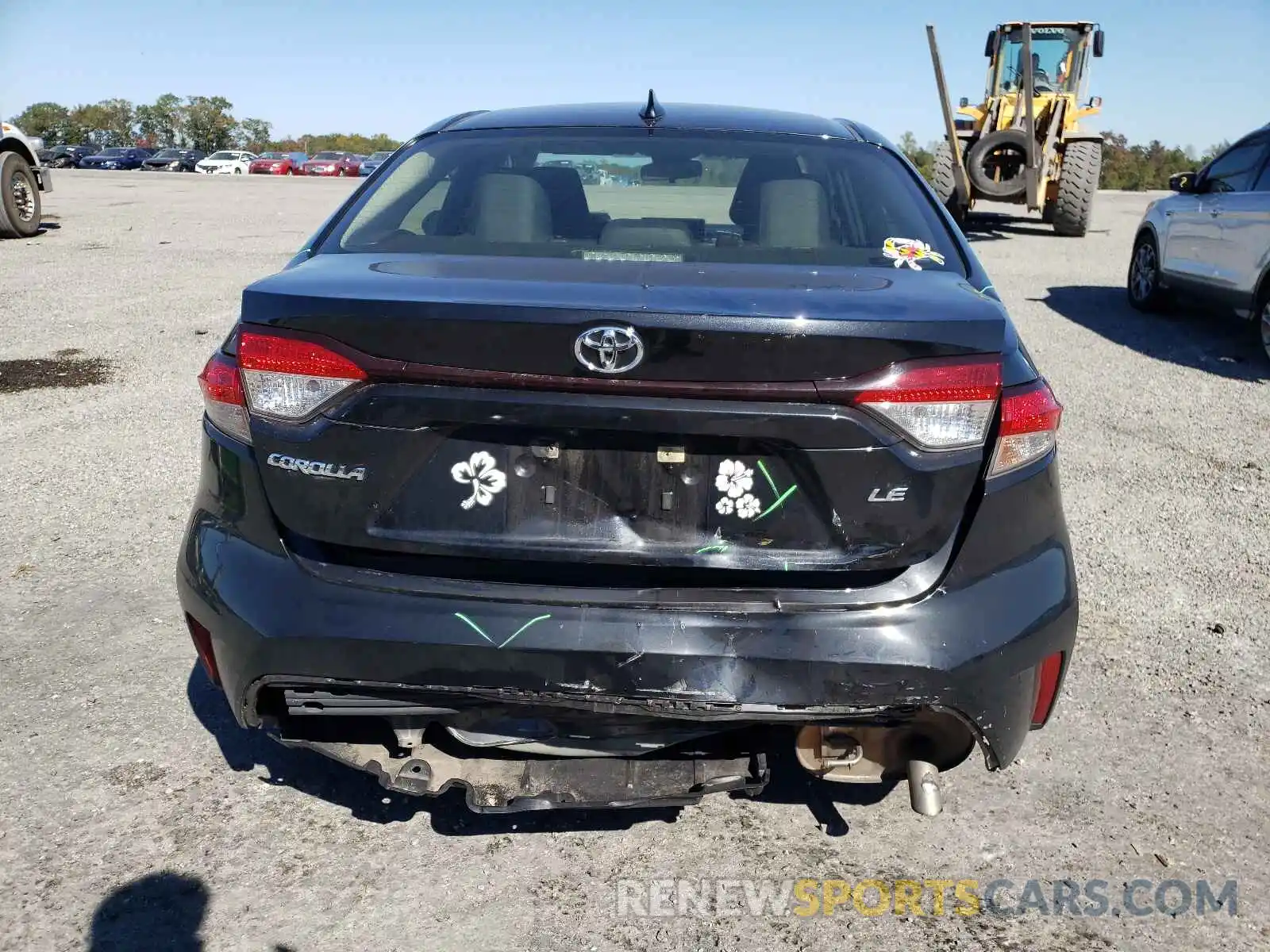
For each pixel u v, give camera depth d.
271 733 2.39
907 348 2.06
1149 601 3.91
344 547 2.22
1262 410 6.57
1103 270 12.91
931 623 2.13
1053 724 3.09
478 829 2.61
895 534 2.13
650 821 2.65
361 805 2.69
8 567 3.95
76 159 54.75
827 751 2.34
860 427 2.07
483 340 2.05
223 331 8.06
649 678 2.10
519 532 2.16
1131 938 2.30
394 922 2.30
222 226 15.50
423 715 2.28
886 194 2.93
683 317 2.02
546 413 2.07
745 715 2.11
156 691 3.15
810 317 2.03
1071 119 15.80
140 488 4.80
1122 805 2.74
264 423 2.20
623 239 2.67
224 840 2.54
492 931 2.28
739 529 2.13
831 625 2.11
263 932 2.26
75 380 6.59
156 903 2.33
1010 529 2.21
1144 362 7.85
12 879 2.38
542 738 2.29
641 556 2.14
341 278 2.28
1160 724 3.10
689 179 2.92
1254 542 4.49
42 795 2.67
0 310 8.62
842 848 2.57
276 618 2.19
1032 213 21.36
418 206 2.86
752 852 2.55
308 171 48.91
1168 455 5.64
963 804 2.74
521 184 2.82
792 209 2.78
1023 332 8.88
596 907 2.36
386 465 2.14
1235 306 8.16
